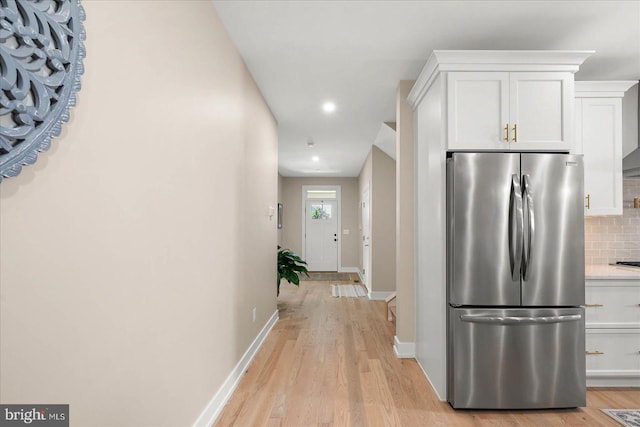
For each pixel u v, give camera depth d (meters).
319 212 9.38
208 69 2.05
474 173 2.26
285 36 2.47
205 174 2.00
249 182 2.98
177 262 1.66
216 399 2.13
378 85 3.33
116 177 1.21
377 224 5.80
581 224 2.25
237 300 2.62
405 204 3.18
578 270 2.25
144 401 1.39
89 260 1.09
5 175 0.80
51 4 0.91
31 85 0.86
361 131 4.92
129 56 1.27
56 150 0.96
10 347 0.85
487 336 2.23
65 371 1.00
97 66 1.11
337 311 4.91
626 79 3.18
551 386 2.23
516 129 2.36
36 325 0.91
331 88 3.40
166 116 1.55
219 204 2.23
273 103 3.79
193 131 1.84
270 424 2.05
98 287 1.13
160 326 1.51
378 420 2.11
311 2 2.09
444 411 2.23
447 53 2.33
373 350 3.30
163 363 1.54
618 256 3.16
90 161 1.08
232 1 2.07
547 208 2.24
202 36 1.96
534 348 2.23
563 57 2.33
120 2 1.22
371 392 2.46
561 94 2.37
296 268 5.16
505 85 2.37
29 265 0.89
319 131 4.92
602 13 2.21
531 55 2.33
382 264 5.75
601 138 2.78
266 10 2.17
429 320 2.65
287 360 3.05
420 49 2.67
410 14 2.22
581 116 2.79
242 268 2.77
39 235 0.91
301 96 3.59
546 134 2.36
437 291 2.45
